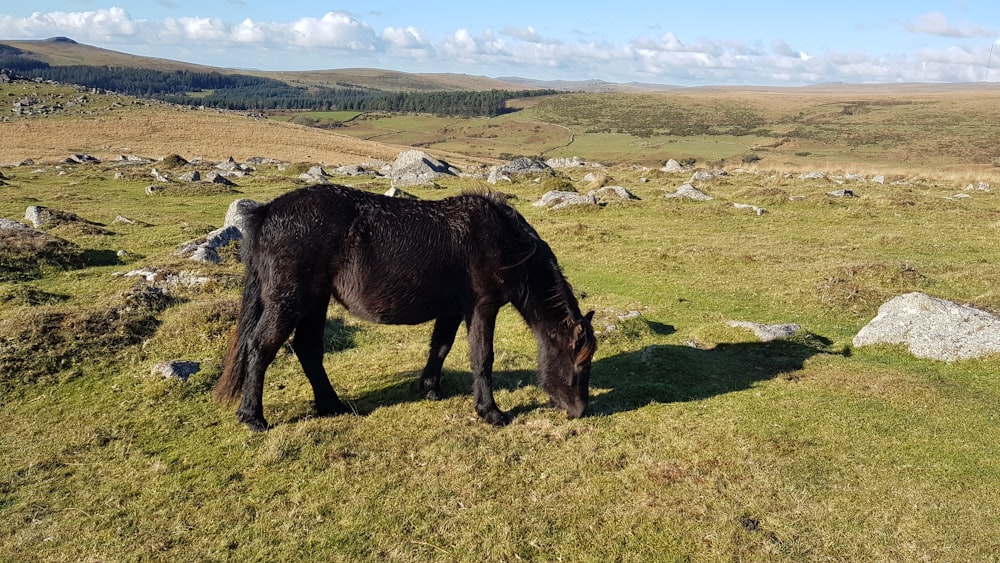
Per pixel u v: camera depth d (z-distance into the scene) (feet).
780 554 13.80
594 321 31.89
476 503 15.85
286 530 14.78
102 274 40.24
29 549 14.10
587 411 21.71
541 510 15.55
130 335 27.68
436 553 13.97
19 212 63.87
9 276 37.99
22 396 22.34
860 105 414.82
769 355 28.07
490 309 20.31
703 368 26.32
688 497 16.07
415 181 99.76
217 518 15.26
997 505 15.74
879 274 40.42
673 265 46.83
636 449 18.79
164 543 14.30
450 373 25.36
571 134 392.68
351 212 18.72
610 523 15.02
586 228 60.54
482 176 110.73
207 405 21.74
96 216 64.23
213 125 237.66
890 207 68.08
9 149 169.37
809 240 55.52
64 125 210.38
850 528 14.82
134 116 238.89
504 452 18.51
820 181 89.30
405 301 19.26
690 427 20.38
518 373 25.80
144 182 96.43
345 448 18.67
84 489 16.55
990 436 19.58
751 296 39.32
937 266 43.86
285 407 21.74
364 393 23.34
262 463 17.72
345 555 13.89
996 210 66.13
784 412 21.49
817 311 35.73
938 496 16.17
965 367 26.03
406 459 18.12
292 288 18.51
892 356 27.96
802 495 16.15
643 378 25.27
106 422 20.43
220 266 40.68
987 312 29.22
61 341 26.02
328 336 30.14
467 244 19.27
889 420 20.79
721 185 91.45
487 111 480.64
